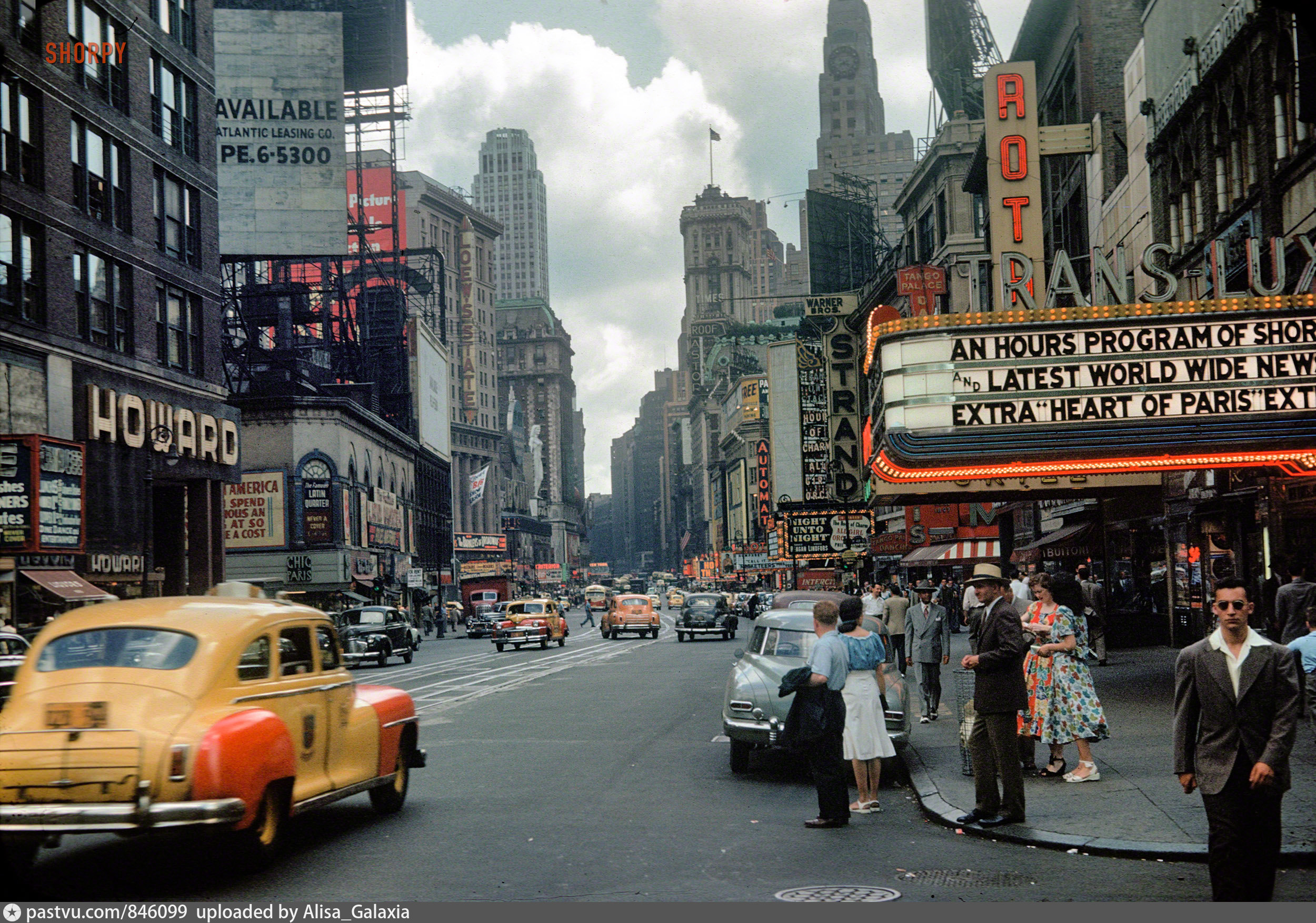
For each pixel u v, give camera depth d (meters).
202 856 8.95
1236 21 21.39
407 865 8.59
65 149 33.12
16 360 30.50
